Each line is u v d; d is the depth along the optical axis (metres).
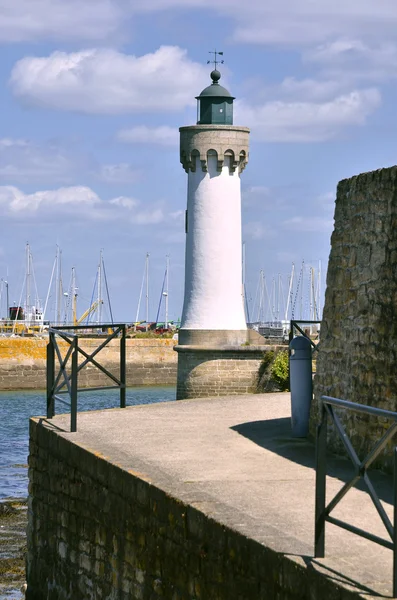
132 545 12.62
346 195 16.34
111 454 14.24
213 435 17.11
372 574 8.61
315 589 8.60
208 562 10.49
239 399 23.33
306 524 10.45
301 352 17.52
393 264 14.37
